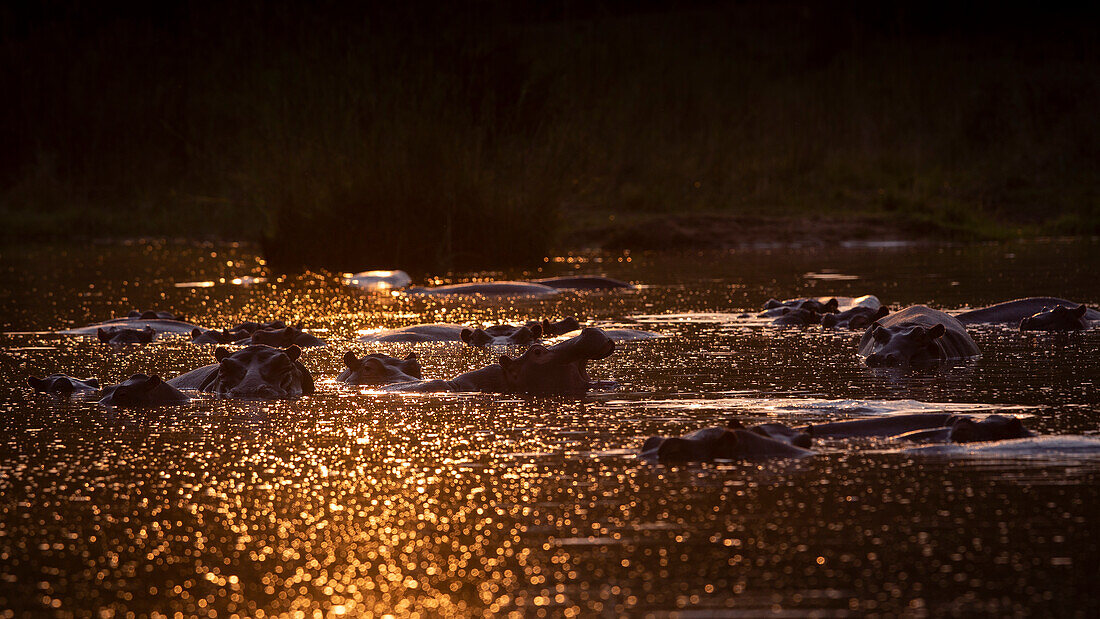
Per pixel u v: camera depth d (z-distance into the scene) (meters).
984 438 22.84
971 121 130.25
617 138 125.81
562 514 18.64
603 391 30.33
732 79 146.25
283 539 17.78
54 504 19.95
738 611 14.39
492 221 84.50
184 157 132.62
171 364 36.75
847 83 142.88
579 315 49.81
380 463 22.52
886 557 16.14
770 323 45.88
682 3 178.12
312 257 83.19
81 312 53.34
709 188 120.69
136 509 19.58
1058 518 17.64
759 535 17.25
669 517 18.27
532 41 139.62
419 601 15.09
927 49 150.88
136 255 94.50
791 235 99.94
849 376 32.12
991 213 112.12
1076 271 66.00
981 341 39.06
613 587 15.33
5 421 27.28
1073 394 28.23
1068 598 14.51
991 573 15.43
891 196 111.69
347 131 86.06
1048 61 142.88
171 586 15.80
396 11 102.00
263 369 31.17
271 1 121.00
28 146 135.50
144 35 146.88
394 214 82.88
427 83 89.12
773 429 23.48
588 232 103.00
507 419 26.61
